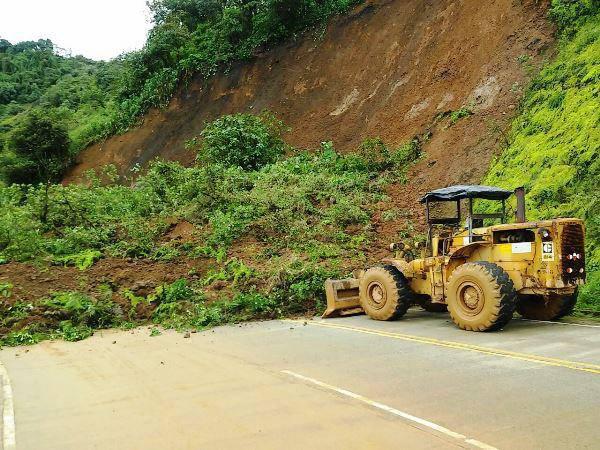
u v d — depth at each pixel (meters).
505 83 16.08
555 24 16.11
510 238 8.03
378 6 23.39
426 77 19.05
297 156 19.91
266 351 7.17
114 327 9.51
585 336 7.14
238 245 13.42
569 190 11.23
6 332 8.88
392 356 6.56
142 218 15.33
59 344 8.38
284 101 23.91
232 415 4.70
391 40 21.61
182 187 16.41
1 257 12.01
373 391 5.18
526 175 12.56
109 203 16.39
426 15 20.88
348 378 5.66
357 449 3.87
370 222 14.21
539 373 5.50
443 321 8.88
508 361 6.03
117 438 4.33
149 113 29.84
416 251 9.98
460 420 4.33
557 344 6.73
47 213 14.85
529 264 7.76
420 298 9.75
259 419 4.57
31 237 12.90
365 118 20.11
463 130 16.11
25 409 5.17
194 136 26.22
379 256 12.34
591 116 12.00
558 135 12.68
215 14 32.28
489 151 14.74
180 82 29.52
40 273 11.14
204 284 11.28
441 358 6.34
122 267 11.99
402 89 19.64
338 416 4.54
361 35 23.11
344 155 18.88
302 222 13.93
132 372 6.39
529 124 13.95
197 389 5.53
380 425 4.30
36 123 28.95
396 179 16.30
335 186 16.09
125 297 10.28
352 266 11.59
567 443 3.81
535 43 16.17
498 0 18.33
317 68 23.83
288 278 10.90
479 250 8.38
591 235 10.01
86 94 40.38
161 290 10.41
